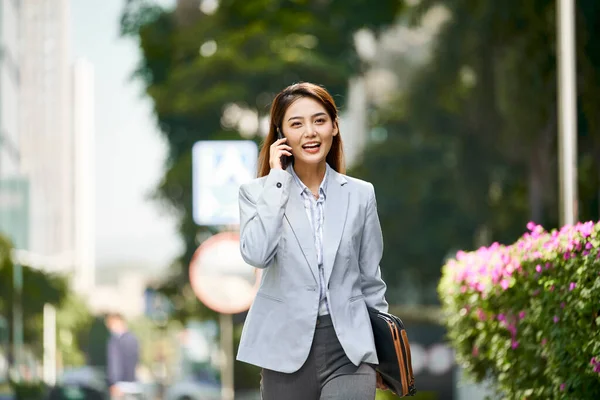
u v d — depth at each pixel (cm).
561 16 1210
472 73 3700
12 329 3275
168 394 3506
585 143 2303
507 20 2959
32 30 5084
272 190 647
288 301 645
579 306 746
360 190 671
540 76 2900
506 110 3256
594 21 2328
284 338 644
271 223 639
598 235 748
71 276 3881
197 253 1680
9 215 3506
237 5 4656
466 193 4275
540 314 816
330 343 645
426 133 4469
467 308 1005
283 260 647
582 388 786
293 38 4528
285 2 4644
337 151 693
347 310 648
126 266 8806
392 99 5856
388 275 5503
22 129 4838
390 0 4588
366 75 4909
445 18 3847
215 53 4472
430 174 5453
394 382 668
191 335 4044
